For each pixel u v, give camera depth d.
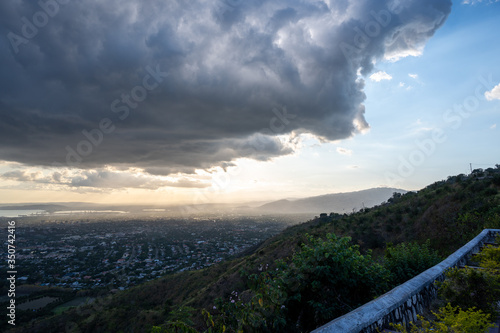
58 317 27.17
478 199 19.34
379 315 2.41
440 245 15.16
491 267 3.59
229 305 3.61
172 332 2.90
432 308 3.25
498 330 2.68
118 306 30.47
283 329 3.36
